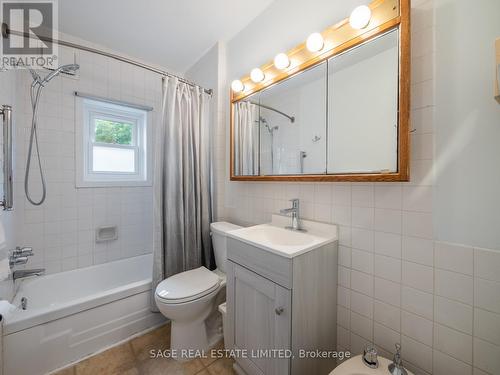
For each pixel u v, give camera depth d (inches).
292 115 54.8
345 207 45.9
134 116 92.4
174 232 69.6
